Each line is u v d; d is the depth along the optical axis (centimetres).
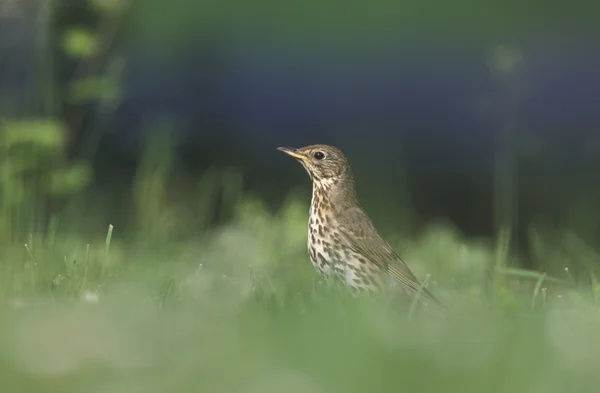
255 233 1351
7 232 1289
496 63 1528
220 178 2055
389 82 3575
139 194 1559
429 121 3128
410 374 630
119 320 773
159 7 3631
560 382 623
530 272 1067
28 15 1470
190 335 725
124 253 1312
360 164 2495
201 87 3228
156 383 621
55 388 609
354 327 723
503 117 1609
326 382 620
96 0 1605
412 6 4341
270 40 3950
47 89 1558
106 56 2112
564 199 2364
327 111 3216
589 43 3978
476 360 658
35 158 1427
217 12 3944
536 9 4419
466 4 4406
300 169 2644
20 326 738
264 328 742
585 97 3278
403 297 1112
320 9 4216
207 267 1216
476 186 2570
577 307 945
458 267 1296
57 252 1198
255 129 2964
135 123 2703
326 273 1147
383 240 1136
